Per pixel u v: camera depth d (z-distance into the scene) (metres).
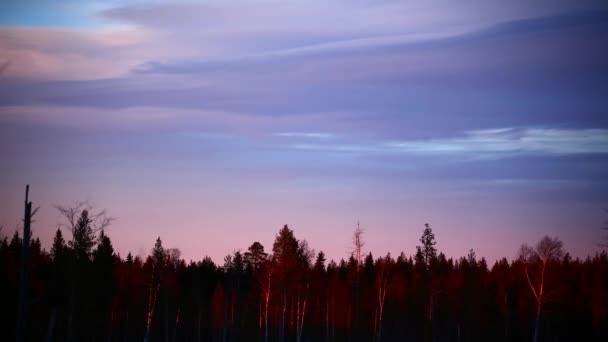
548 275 61.91
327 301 83.62
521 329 80.50
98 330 71.75
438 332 84.25
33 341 57.84
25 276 38.66
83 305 59.97
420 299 83.56
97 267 61.22
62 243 60.84
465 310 80.19
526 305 77.50
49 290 57.22
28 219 38.88
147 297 79.56
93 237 51.81
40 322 58.56
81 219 51.03
